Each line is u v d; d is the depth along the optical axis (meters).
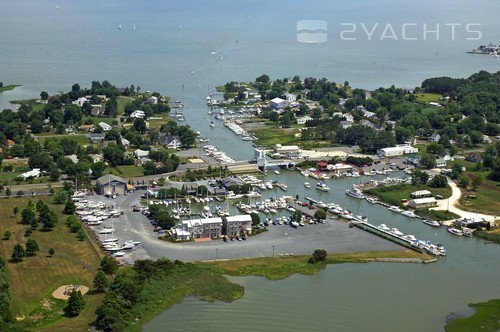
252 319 174.75
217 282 192.75
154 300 180.62
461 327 174.38
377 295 191.12
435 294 193.12
